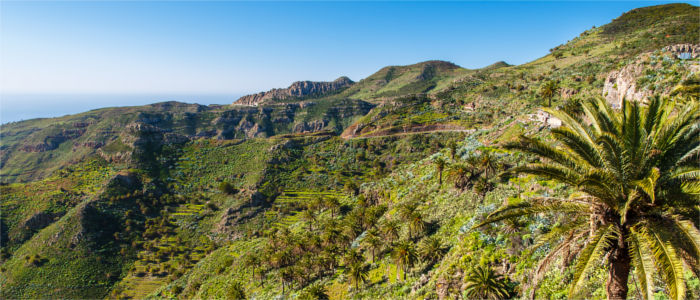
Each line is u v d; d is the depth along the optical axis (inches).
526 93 6225.4
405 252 1973.4
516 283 1213.7
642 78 2554.1
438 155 3727.9
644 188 447.5
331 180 7219.5
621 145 505.4
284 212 6151.6
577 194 604.7
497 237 1508.4
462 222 2094.0
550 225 1338.6
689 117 495.5
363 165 7667.3
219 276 3695.9
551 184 1744.6
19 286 4303.6
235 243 4992.6
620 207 506.3
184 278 4170.8
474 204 2222.0
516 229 1445.6
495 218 603.2
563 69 6515.8
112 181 6673.2
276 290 2792.8
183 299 3550.7
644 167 519.8
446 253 1861.5
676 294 392.5
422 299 1544.0
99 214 5787.4
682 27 5940.0
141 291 4431.6
